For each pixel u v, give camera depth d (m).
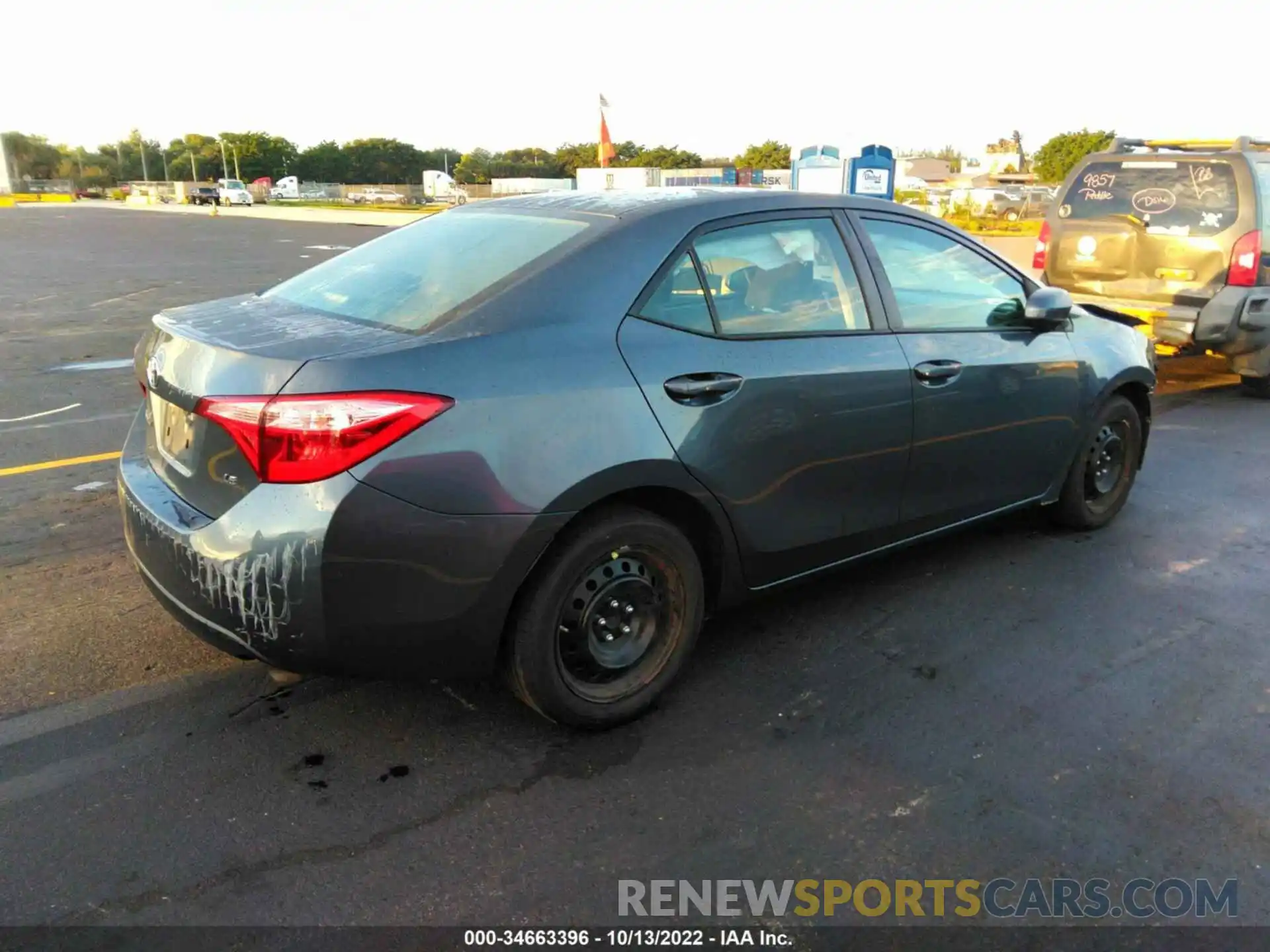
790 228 3.46
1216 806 2.78
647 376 2.92
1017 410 4.11
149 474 2.97
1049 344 4.29
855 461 3.52
